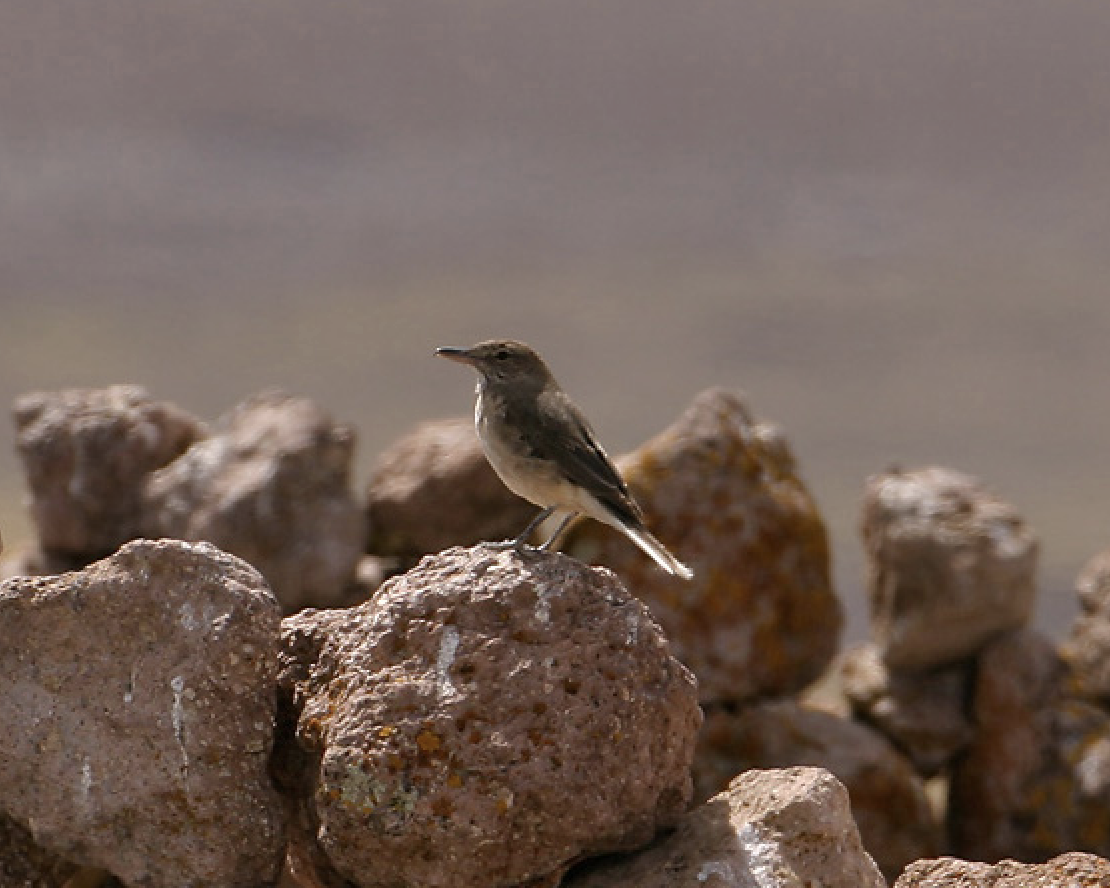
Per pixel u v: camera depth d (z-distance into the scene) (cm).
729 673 1588
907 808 1585
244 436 1609
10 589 930
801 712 1608
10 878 965
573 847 905
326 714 923
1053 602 4422
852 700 1723
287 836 952
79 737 921
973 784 1669
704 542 1582
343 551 1566
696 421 1617
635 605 938
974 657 1698
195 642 923
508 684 908
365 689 912
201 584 930
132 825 921
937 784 1859
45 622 927
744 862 902
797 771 942
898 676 1709
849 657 1767
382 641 926
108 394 1717
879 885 930
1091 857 977
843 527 5816
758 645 1596
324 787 898
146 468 1664
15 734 923
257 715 930
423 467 1606
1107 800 1611
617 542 1566
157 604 928
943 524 1659
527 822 897
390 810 888
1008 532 1655
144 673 923
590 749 906
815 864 902
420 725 898
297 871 1007
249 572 952
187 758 916
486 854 893
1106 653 1655
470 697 903
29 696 926
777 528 1605
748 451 1616
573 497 1140
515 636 920
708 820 927
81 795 920
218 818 920
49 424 1683
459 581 938
